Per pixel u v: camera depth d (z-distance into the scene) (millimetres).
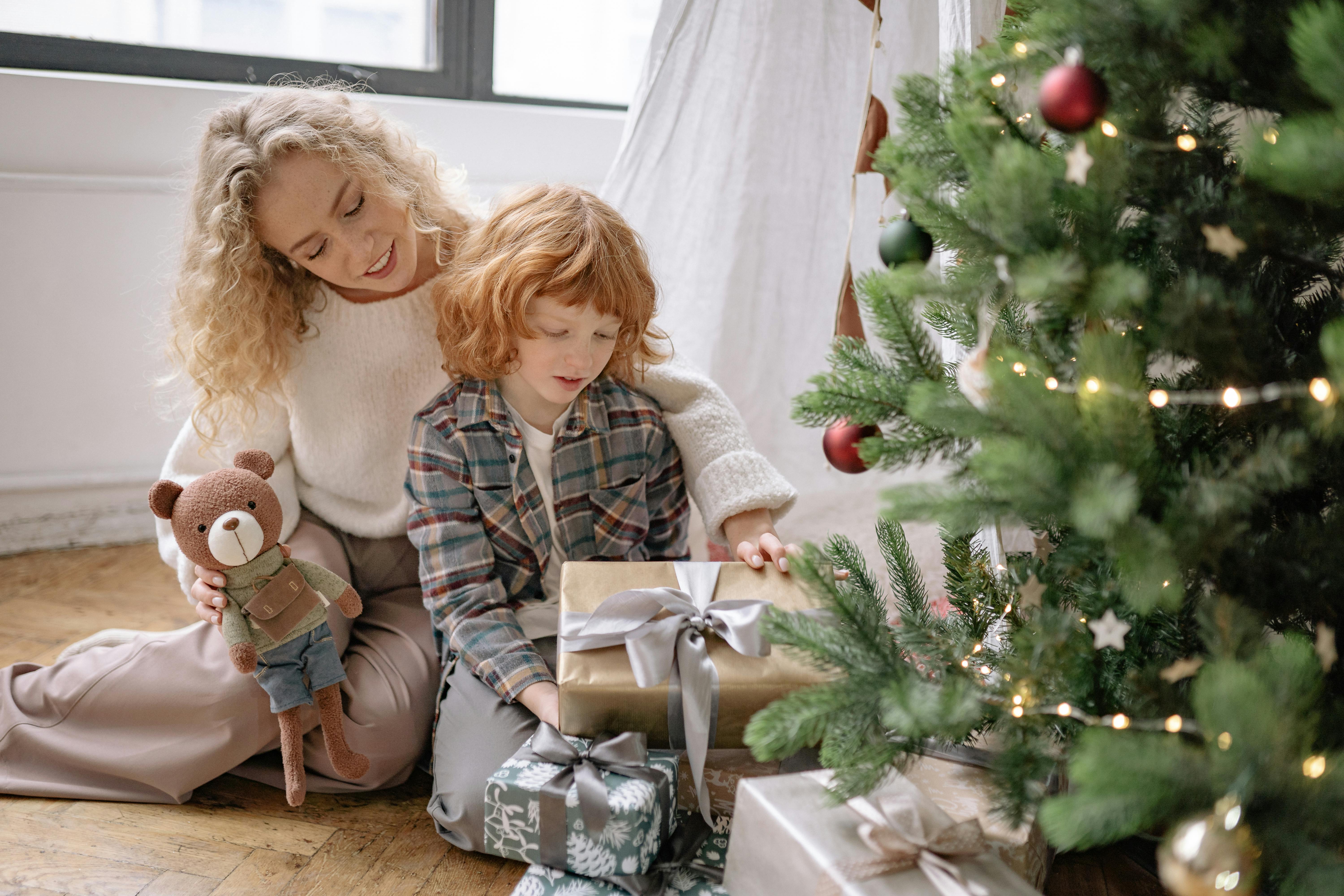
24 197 1718
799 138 1433
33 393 1800
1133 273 629
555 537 1218
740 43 1384
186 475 1285
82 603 1628
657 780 956
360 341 1243
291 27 1979
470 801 1032
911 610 981
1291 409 679
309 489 1346
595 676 957
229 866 1035
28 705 1155
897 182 781
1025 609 878
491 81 2080
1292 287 763
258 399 1256
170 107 1782
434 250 1275
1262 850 600
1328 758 612
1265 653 617
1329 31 511
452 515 1149
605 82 2201
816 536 1592
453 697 1125
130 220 1794
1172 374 880
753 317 1525
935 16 1371
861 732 776
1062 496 647
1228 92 681
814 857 778
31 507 1830
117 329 1828
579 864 952
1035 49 742
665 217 1492
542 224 1067
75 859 1035
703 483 1231
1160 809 592
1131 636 805
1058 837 599
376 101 1917
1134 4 652
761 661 968
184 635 1163
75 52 1806
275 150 1096
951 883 750
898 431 833
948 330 970
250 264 1152
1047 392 687
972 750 972
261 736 1125
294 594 1044
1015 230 671
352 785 1153
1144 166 710
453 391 1180
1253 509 729
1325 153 526
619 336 1143
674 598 1006
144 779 1121
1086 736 627
